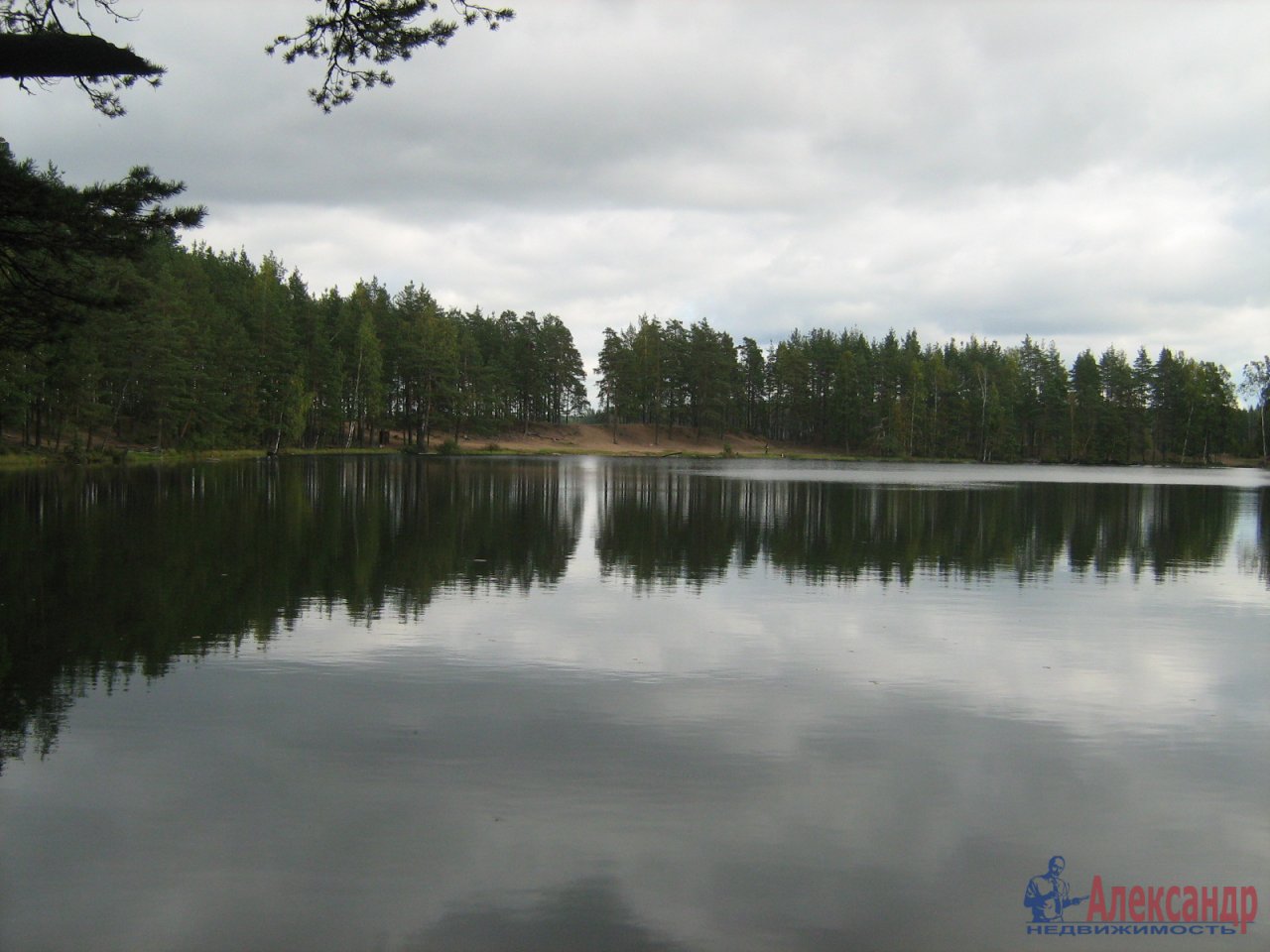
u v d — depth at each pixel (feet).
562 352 399.65
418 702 30.37
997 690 32.76
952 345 482.69
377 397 304.30
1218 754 26.61
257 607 44.91
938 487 165.37
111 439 215.31
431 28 33.06
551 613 45.06
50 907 17.90
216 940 16.98
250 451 253.65
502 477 169.48
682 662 35.99
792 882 19.33
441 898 18.44
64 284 40.96
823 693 32.12
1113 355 412.36
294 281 335.06
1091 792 23.82
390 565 58.70
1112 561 67.00
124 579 51.26
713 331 406.62
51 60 32.09
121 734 27.04
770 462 317.01
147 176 38.37
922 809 22.72
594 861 20.01
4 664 34.19
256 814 21.86
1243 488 181.47
